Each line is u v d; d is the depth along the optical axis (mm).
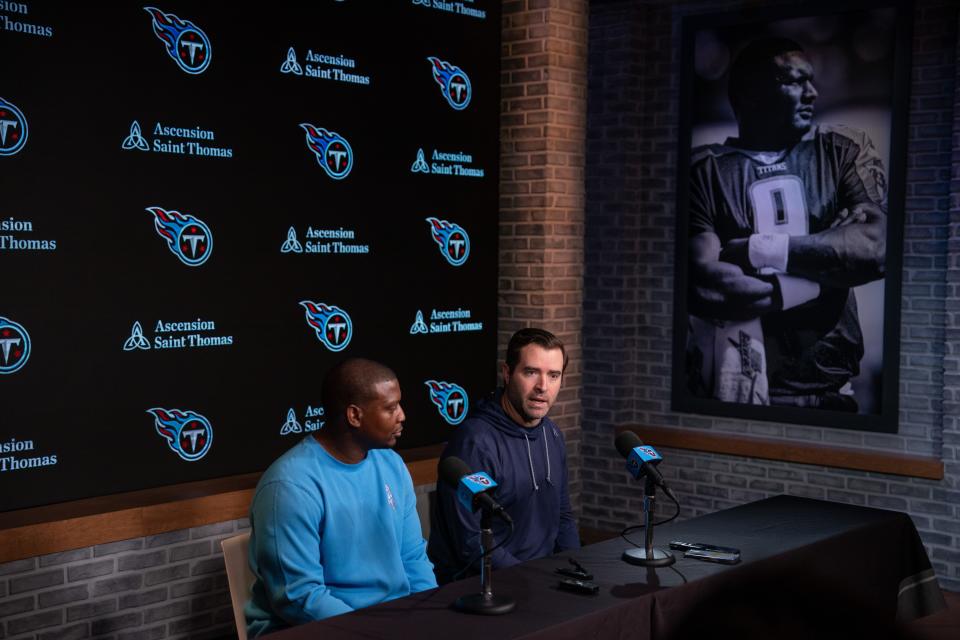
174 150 3816
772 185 5406
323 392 2709
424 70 4742
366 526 2709
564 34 5098
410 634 2205
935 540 4965
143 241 3740
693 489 5703
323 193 4336
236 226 4023
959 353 4859
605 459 5973
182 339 3871
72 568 3559
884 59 5047
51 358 3512
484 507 2373
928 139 4969
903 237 5051
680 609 2570
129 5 3662
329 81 4336
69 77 3516
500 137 5199
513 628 2240
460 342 5008
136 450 3754
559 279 5172
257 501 2619
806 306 5344
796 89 5301
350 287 4469
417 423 4824
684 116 5656
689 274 5707
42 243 3471
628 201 5848
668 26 5719
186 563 3896
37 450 3492
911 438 5082
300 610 2508
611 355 5934
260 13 4066
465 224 5000
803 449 5289
